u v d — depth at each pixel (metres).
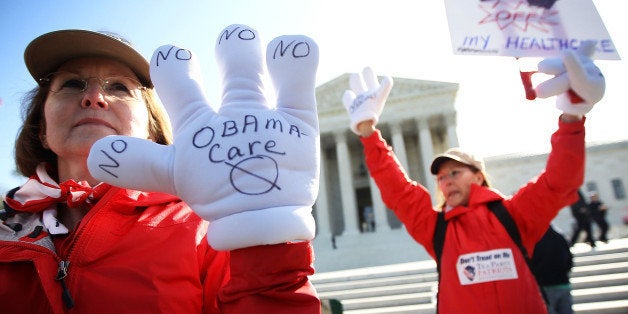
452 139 35.44
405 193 3.40
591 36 1.82
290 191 1.26
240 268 1.28
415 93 36.81
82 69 1.98
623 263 10.75
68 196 1.71
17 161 2.25
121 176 1.28
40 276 1.43
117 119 1.95
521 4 1.84
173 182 1.29
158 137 2.41
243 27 1.49
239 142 1.27
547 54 1.78
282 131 1.32
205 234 1.83
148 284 1.51
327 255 31.06
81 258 1.53
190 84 1.40
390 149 3.50
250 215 1.19
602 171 40.75
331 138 39.28
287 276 1.28
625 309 7.66
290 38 1.45
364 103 3.32
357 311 10.89
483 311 2.83
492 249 2.94
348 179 36.19
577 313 7.99
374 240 33.34
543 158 41.09
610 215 39.09
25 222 1.76
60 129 1.87
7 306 1.45
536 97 1.68
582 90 1.62
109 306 1.44
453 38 1.79
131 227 1.67
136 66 2.10
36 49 1.95
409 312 10.12
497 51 1.78
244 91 1.38
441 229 3.29
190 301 1.59
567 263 4.68
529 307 2.74
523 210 2.95
